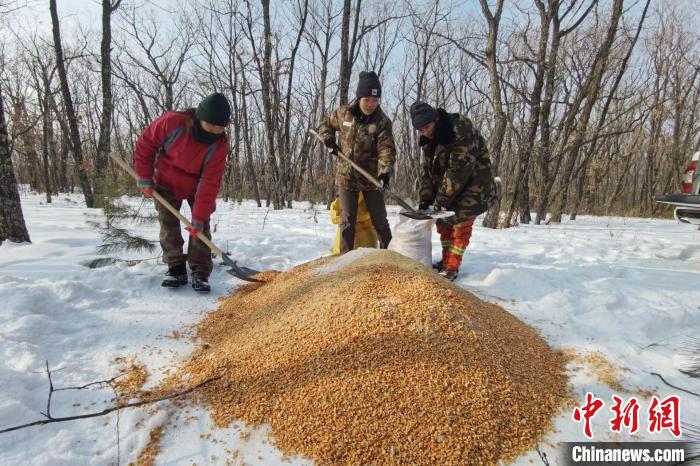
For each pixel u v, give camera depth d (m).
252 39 13.66
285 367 2.15
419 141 4.22
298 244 5.64
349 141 4.30
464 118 3.87
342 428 1.81
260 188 21.22
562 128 10.84
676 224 11.14
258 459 1.73
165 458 1.74
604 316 3.03
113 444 1.79
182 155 3.34
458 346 2.18
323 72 16.06
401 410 1.87
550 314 3.15
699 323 3.03
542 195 10.59
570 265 4.64
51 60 19.81
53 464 1.65
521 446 1.80
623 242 6.58
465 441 1.76
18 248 4.57
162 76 20.09
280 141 14.06
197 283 3.63
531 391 2.08
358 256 3.41
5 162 4.78
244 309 3.09
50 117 20.22
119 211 4.69
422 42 19.33
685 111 19.94
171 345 2.68
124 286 3.63
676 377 2.29
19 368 2.25
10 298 2.91
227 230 7.11
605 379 2.27
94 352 2.54
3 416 1.84
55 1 11.82
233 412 1.98
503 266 4.43
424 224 3.99
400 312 2.36
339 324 2.34
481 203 3.97
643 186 21.98
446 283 2.85
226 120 3.17
